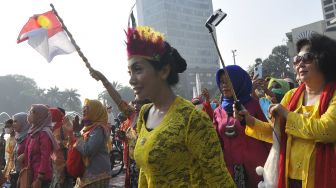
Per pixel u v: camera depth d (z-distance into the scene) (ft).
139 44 6.42
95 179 14.40
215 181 6.16
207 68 244.83
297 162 7.89
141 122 7.05
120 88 229.25
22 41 12.25
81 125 16.07
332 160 7.48
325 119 7.30
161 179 6.24
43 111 16.49
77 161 14.48
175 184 6.20
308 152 7.72
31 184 16.07
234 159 10.82
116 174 32.07
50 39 12.02
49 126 16.62
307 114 7.99
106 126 15.16
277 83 15.96
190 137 6.16
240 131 10.80
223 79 11.43
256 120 9.05
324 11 216.74
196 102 14.69
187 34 241.35
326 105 7.65
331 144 7.56
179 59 6.95
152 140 6.26
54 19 12.09
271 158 8.34
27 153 16.51
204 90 13.35
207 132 6.20
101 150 14.83
